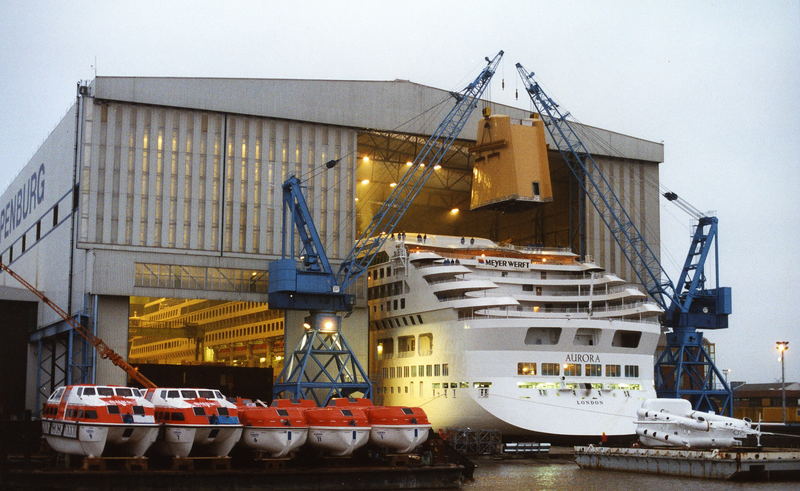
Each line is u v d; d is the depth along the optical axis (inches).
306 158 4350.4
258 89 4269.2
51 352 4633.4
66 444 2460.6
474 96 4463.6
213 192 4146.2
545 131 4968.0
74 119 4114.2
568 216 5270.7
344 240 4375.0
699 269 4562.0
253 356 4722.0
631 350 3863.2
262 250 4200.3
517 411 3617.1
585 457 3201.3
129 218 3981.3
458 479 2682.1
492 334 3688.5
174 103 4101.9
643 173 5201.8
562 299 4069.9
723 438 3053.6
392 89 4564.5
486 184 4628.4
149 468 2475.4
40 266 4739.2
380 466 2706.7
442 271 4018.2
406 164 5255.9
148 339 6166.3
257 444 2605.8
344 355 4274.1
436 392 3959.2
